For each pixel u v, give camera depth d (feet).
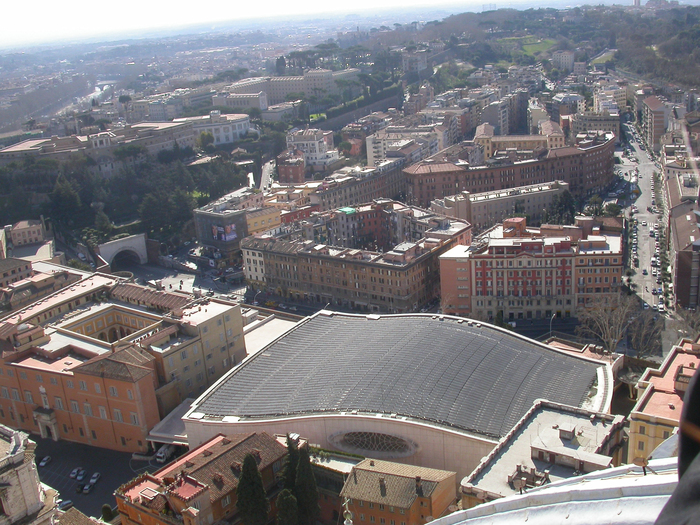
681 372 489.67
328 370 620.90
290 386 612.70
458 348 620.90
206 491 465.47
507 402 541.75
